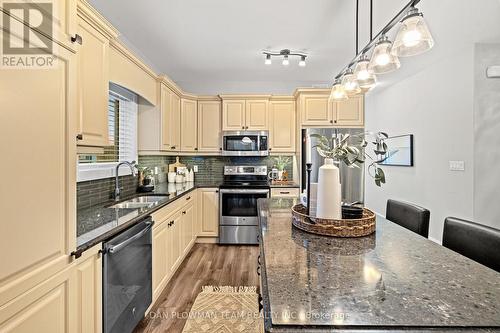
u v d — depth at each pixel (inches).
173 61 144.5
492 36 117.4
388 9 93.4
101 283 55.9
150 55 136.0
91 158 93.5
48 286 41.9
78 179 80.9
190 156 173.8
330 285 32.2
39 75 40.7
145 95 113.6
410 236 52.7
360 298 29.3
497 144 126.7
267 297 29.6
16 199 36.5
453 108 138.9
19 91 37.2
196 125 164.1
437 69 150.3
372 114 227.3
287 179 170.2
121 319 63.0
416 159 169.6
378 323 24.9
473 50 126.0
